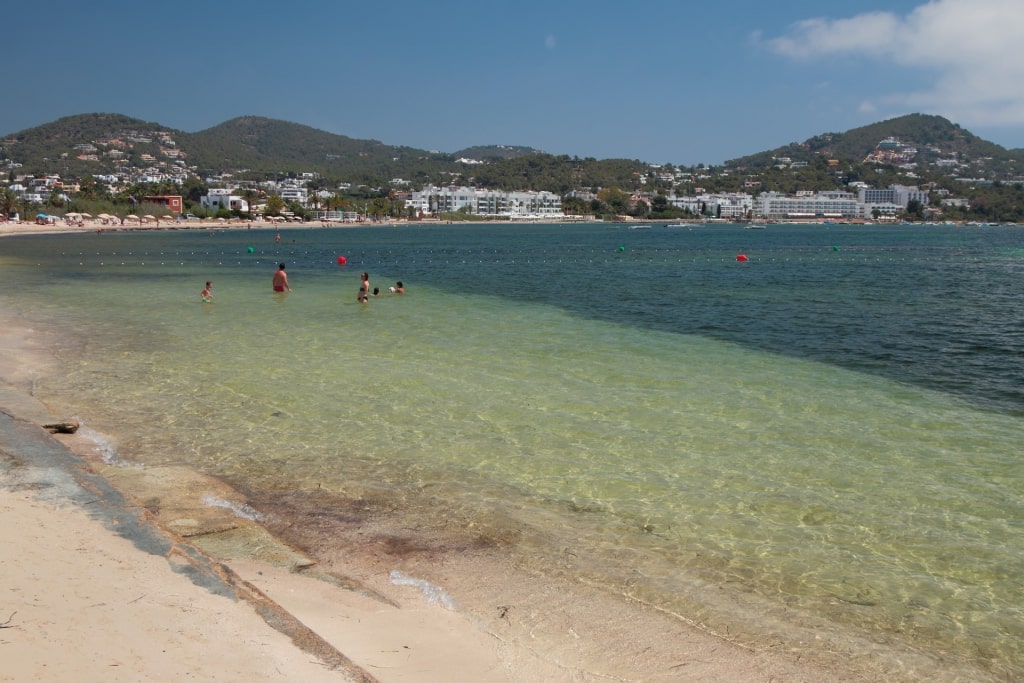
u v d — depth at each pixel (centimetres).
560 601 796
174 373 1875
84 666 531
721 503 1080
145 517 858
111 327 2598
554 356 2148
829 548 941
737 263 7012
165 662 555
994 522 1023
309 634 636
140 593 669
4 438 1139
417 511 1038
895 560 912
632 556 911
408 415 1516
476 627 733
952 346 2455
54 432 1331
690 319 3036
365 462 1238
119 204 19538
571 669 664
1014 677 683
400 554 901
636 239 14200
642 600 805
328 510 1036
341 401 1619
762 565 894
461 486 1135
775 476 1190
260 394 1675
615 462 1248
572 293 4069
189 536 899
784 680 662
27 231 13312
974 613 794
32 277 4712
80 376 1823
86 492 917
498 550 920
